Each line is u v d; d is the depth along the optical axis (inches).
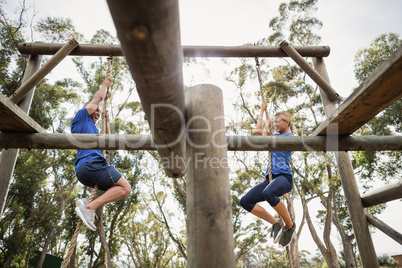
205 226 49.8
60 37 578.9
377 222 129.3
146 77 41.0
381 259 1066.7
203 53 143.1
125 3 28.2
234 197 688.4
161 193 816.3
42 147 104.0
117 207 689.6
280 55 145.3
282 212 114.6
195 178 54.7
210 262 46.9
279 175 121.1
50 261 637.3
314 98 685.9
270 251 1253.7
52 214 629.0
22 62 518.0
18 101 117.1
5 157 127.7
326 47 150.6
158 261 869.2
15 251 539.5
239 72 673.0
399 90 81.0
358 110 93.5
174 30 34.6
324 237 679.7
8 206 593.3
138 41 33.2
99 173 97.6
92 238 670.5
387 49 586.2
